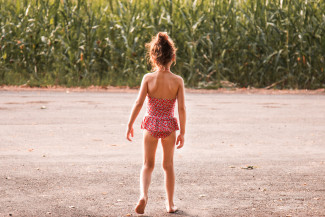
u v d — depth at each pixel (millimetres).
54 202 5957
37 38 21266
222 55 20844
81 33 21219
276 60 20500
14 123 11508
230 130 11109
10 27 21500
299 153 8891
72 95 16875
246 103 15648
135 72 20469
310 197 6277
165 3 21781
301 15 21156
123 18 21359
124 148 9125
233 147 9352
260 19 21422
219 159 8352
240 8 22031
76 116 12594
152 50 5461
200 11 21500
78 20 21109
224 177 7199
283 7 21609
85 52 20859
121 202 6008
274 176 7273
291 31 21109
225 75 21219
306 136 10547
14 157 8250
